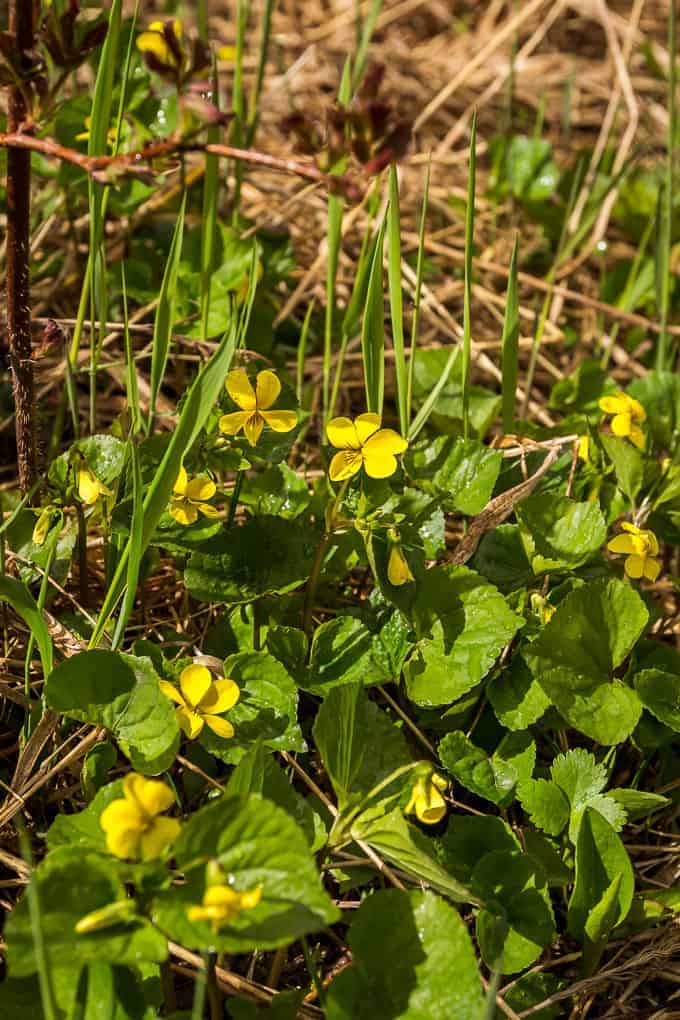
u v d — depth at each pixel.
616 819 0.55
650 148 0.93
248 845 0.49
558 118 1.03
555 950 0.56
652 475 0.61
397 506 0.58
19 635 0.59
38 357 0.56
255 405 0.55
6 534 0.57
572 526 0.59
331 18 1.12
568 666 0.57
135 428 0.56
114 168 0.49
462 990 0.50
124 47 0.68
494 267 0.79
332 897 0.56
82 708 0.52
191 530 0.57
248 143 0.74
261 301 0.71
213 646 0.58
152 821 0.48
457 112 1.02
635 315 0.78
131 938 0.48
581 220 0.83
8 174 0.54
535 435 0.65
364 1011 0.50
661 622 0.63
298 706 0.59
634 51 1.09
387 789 0.54
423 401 0.69
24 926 0.48
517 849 0.55
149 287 0.70
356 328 0.73
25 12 0.51
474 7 1.17
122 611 0.54
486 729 0.58
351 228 0.79
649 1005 0.56
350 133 0.48
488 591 0.57
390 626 0.58
